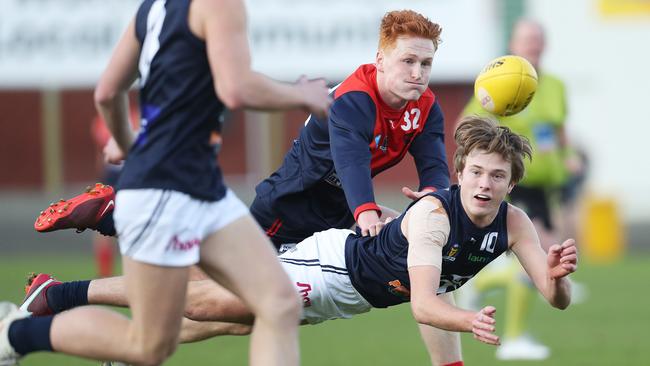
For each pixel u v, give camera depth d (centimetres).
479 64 8094
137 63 1709
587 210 6016
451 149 8188
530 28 3447
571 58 8538
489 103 2091
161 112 1609
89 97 8738
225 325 2066
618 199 6519
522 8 8200
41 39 8419
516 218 1914
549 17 8512
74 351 1678
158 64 1609
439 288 1977
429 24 2030
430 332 2117
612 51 8531
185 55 1598
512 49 3512
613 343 3375
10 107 8756
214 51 1566
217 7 1572
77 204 2019
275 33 8119
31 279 2044
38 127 8775
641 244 6397
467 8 8075
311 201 2244
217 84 1575
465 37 8094
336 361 3058
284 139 8600
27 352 1700
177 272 1616
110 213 2050
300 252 2067
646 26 8494
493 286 3444
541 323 3838
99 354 1669
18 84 8462
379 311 4244
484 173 1822
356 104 2066
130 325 1656
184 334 2083
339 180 2175
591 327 3719
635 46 8500
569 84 8538
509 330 3234
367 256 1983
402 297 2008
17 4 8369
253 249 1647
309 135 2205
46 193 8812
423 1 8100
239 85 1560
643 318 3900
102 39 8419
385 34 2047
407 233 1912
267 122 8569
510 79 2056
